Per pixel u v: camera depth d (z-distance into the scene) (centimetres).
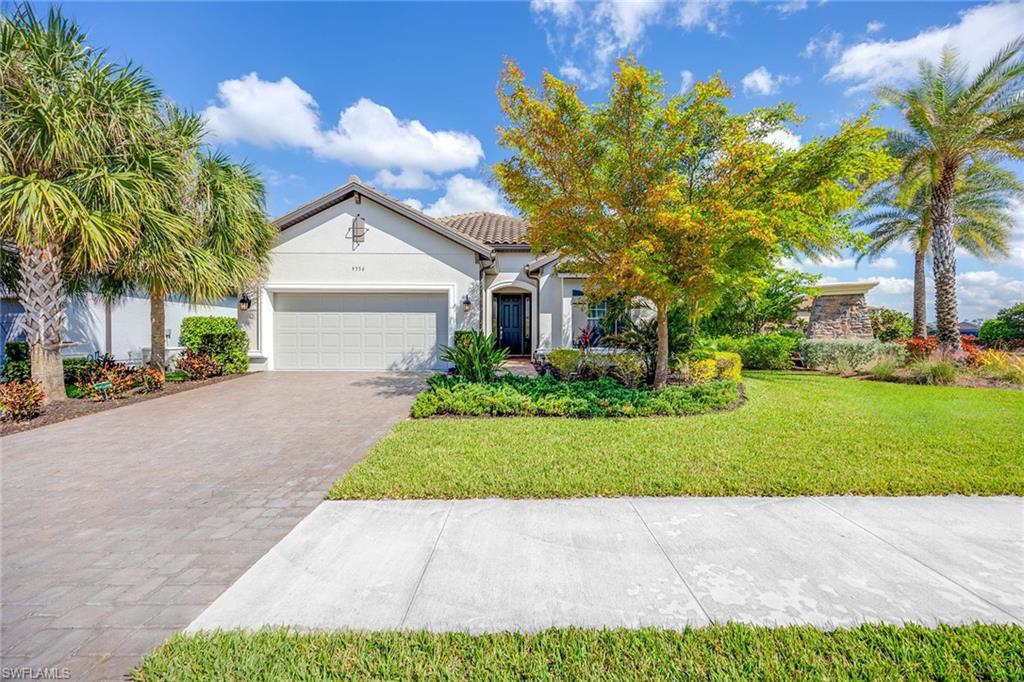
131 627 277
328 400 1024
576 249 953
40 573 336
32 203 728
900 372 1428
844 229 1013
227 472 558
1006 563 343
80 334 1248
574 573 331
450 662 247
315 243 1512
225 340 1418
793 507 444
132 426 789
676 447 630
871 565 341
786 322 2089
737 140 838
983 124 1399
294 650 256
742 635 265
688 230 816
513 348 1959
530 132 853
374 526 408
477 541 379
